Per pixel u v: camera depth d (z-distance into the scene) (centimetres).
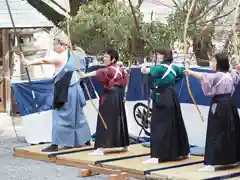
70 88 853
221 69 698
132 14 1041
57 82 851
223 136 689
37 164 814
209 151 693
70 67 852
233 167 715
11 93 1117
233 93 714
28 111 972
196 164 740
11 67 1279
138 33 1039
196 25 1050
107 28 1038
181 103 856
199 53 1069
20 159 855
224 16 1023
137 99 919
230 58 938
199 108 836
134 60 1034
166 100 740
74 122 859
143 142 904
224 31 1061
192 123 848
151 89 785
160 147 740
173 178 660
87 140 876
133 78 915
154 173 686
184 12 1058
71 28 1059
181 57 909
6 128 1147
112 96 802
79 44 1066
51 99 966
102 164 750
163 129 740
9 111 1286
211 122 695
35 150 861
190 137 852
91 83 935
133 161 761
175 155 745
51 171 766
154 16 1231
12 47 1256
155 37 1035
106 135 798
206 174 677
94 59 1009
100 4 1091
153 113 749
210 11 1083
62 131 851
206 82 688
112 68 802
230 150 693
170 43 1038
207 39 1065
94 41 1056
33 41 1288
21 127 1152
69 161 794
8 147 948
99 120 806
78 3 1184
